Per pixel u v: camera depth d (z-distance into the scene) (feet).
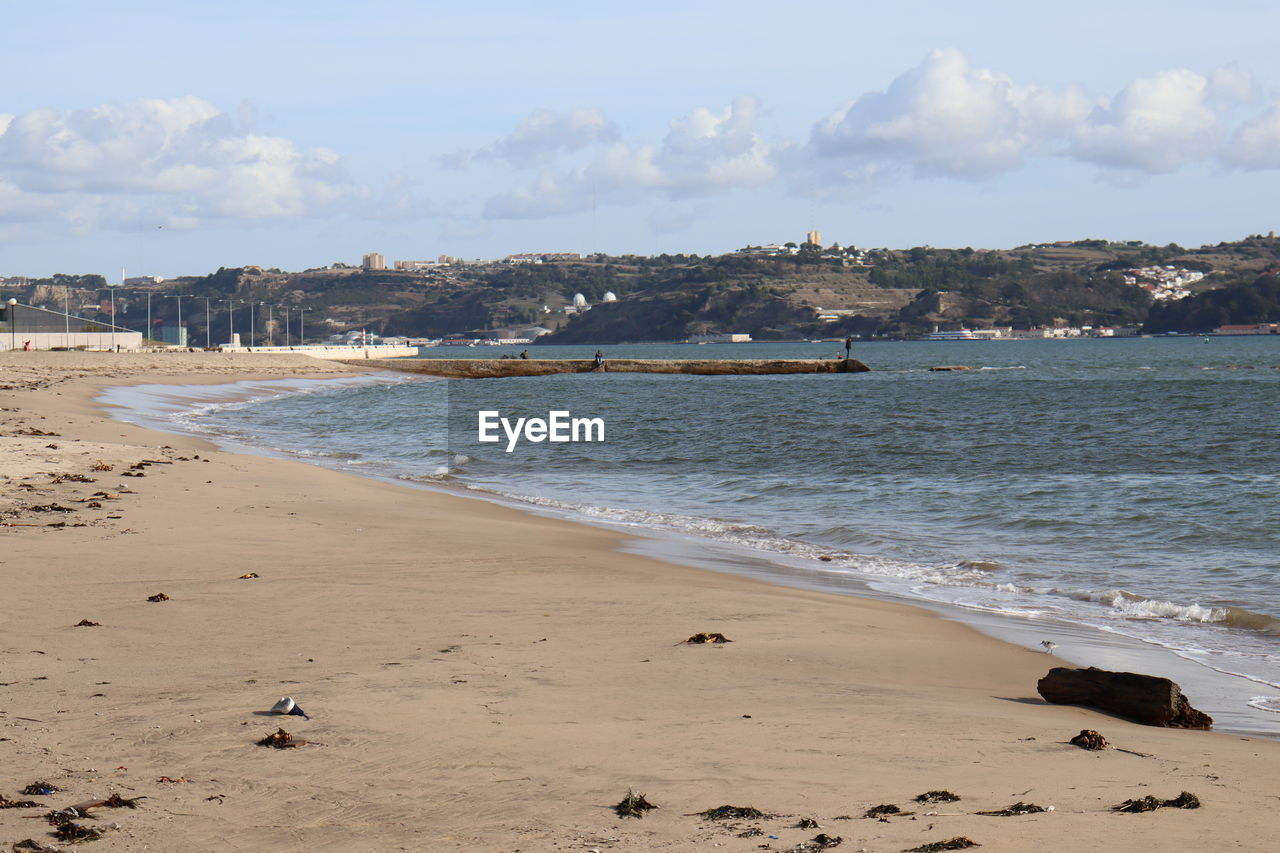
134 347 475.72
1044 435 176.76
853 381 369.71
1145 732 31.99
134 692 31.76
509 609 46.68
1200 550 72.28
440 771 25.27
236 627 41.39
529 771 25.36
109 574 50.72
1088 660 43.27
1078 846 20.92
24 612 42.47
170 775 24.76
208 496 79.56
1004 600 56.13
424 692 32.40
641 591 52.19
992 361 583.17
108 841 21.02
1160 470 127.13
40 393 193.36
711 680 35.76
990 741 29.12
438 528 71.00
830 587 58.29
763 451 150.20
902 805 23.38
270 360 402.11
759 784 24.68
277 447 138.51
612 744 27.66
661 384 351.87
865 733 29.50
